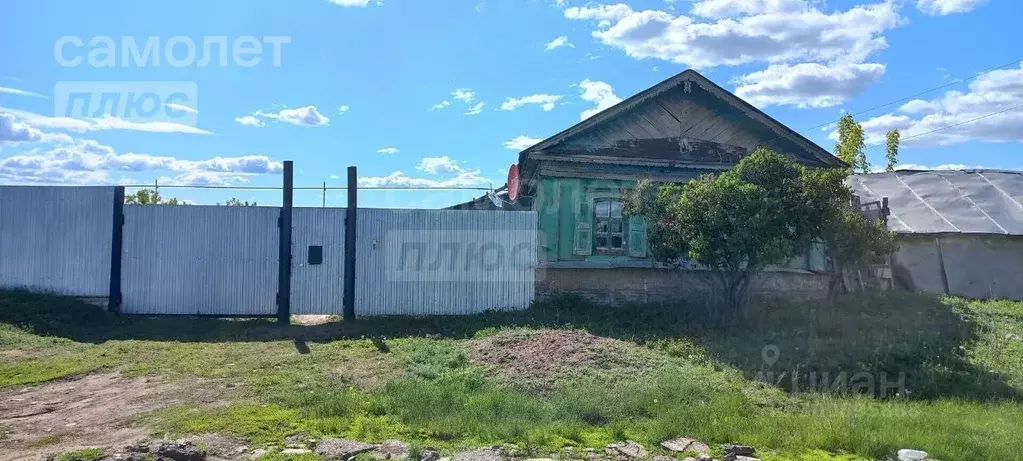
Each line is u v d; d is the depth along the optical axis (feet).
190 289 42.78
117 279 42.32
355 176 43.73
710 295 45.11
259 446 20.35
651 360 32.99
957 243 57.57
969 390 30.91
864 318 40.88
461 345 35.91
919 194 64.90
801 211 38.06
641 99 49.55
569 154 48.44
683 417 24.12
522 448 20.77
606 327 39.40
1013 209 60.49
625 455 20.65
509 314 42.91
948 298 48.21
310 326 41.06
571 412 24.82
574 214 48.55
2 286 42.39
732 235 37.35
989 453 21.38
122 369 30.81
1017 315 44.50
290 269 43.04
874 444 21.79
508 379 29.86
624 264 47.44
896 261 58.29
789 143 52.37
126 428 22.29
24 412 24.44
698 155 51.39
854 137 101.96
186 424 22.24
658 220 41.22
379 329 39.96
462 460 19.49
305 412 23.77
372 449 20.15
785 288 49.47
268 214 43.21
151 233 42.75
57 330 38.19
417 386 27.17
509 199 53.93
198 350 34.78
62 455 19.07
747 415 25.46
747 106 50.75
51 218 42.73
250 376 29.68
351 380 29.37
